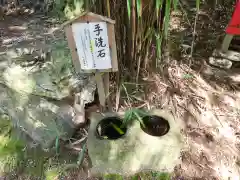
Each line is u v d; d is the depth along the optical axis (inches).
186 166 57.6
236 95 73.8
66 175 56.4
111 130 54.7
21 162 58.9
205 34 94.2
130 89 71.6
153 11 57.7
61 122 61.1
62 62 66.7
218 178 55.7
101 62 51.5
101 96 61.1
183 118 67.2
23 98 61.6
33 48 76.5
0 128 63.8
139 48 64.9
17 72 64.2
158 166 50.8
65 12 89.7
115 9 56.0
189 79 77.3
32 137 61.2
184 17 101.7
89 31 46.7
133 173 51.0
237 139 63.2
